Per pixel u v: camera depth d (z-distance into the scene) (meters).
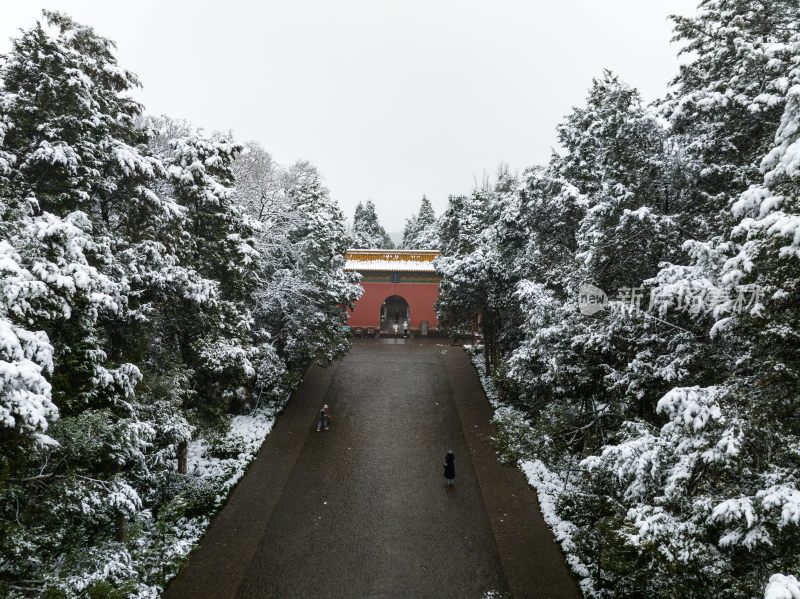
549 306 15.21
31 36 11.12
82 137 11.66
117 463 10.70
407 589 12.05
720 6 12.75
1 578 8.38
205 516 14.53
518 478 17.55
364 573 12.62
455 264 25.81
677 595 7.08
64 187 11.46
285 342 25.44
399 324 45.72
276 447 19.94
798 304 7.93
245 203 24.53
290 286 24.11
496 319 27.30
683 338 11.31
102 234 12.39
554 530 14.12
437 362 33.09
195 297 13.88
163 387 13.21
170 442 14.00
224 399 18.31
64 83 11.12
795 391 7.98
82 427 9.31
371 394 26.73
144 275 12.84
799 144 7.24
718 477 8.01
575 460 15.61
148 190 13.02
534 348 15.74
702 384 10.90
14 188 10.73
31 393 6.75
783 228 6.84
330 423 22.72
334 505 15.84
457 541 14.00
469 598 11.76
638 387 11.88
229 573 12.26
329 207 30.19
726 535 6.82
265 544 13.69
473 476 17.97
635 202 13.56
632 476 8.70
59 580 7.95
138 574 9.65
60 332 9.98
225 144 16.78
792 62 10.17
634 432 9.69
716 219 12.67
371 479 17.61
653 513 7.22
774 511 6.44
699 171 12.80
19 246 8.72
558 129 20.05
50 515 9.16
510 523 14.68
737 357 9.95
